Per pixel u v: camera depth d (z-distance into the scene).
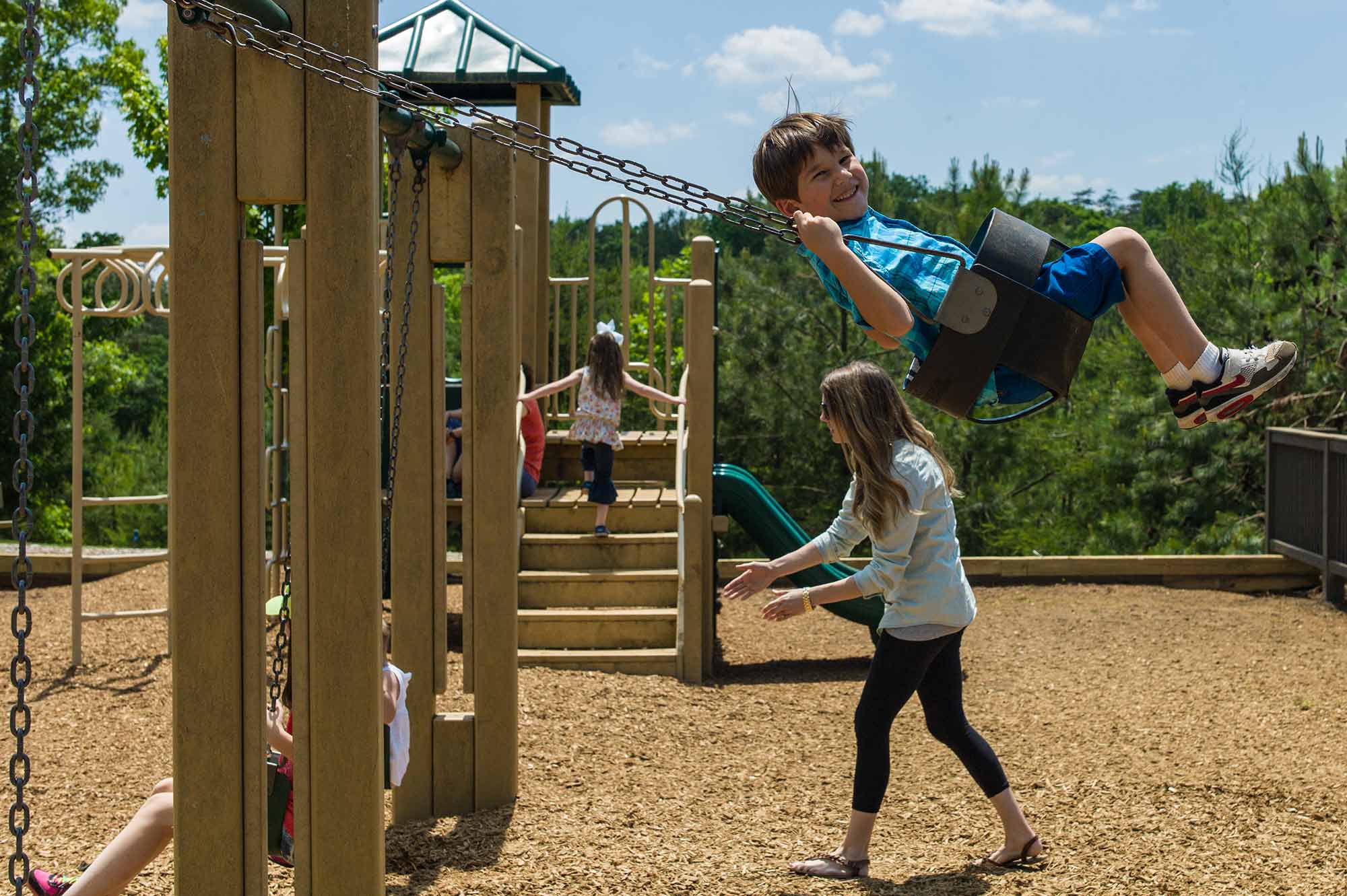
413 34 10.70
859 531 4.32
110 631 9.18
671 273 29.44
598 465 9.21
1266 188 15.85
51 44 28.03
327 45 2.99
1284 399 14.92
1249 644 9.21
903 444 4.21
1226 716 7.07
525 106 10.39
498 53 10.46
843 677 8.56
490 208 5.05
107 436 34.00
